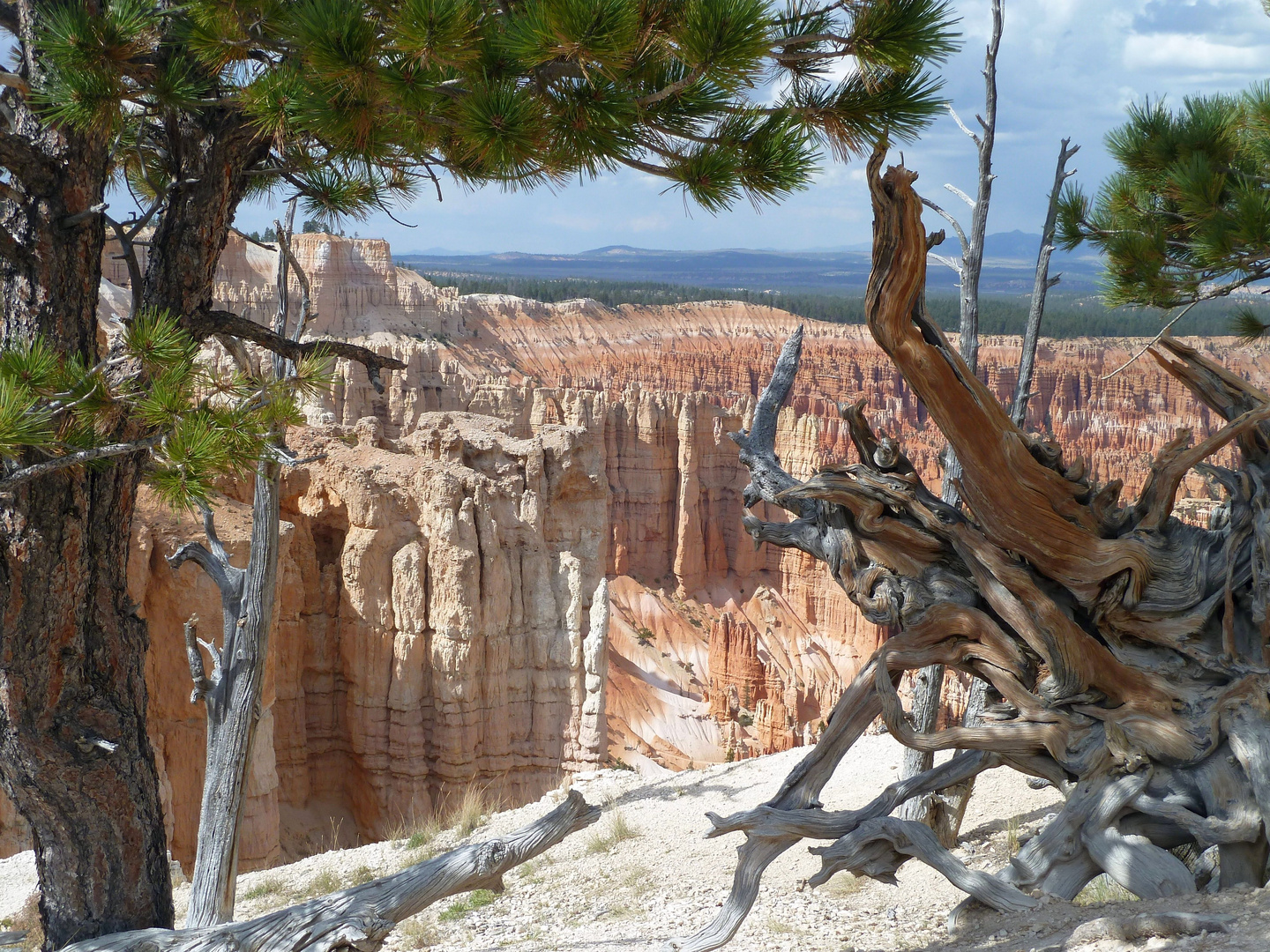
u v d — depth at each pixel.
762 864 8.72
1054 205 12.73
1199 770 8.51
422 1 4.93
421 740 31.77
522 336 126.56
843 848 8.55
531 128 5.62
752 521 10.09
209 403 6.70
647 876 14.48
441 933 13.20
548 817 8.27
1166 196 12.15
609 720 53.94
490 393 76.06
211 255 8.30
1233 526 8.88
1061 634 8.71
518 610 34.22
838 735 9.16
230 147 8.08
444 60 5.20
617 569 76.88
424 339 104.56
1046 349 136.62
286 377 6.78
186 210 8.11
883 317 7.84
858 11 5.96
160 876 8.79
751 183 6.57
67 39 5.97
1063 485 8.61
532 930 12.88
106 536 8.25
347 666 31.66
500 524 34.72
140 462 8.30
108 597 8.37
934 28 5.81
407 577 31.34
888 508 9.22
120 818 8.45
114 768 8.37
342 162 7.97
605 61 5.09
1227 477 9.04
